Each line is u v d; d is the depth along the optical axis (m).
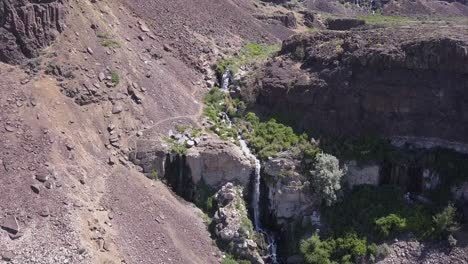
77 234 39.41
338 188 48.06
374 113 51.75
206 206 48.72
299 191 48.66
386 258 44.41
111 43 55.94
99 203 43.19
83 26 55.19
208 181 50.00
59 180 42.62
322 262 44.94
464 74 49.09
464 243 43.50
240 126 55.00
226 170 49.84
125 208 44.16
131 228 42.84
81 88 50.28
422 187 48.66
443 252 43.53
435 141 49.88
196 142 51.41
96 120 49.59
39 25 51.56
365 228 46.50
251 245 45.62
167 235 44.00
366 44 53.84
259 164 50.62
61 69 50.53
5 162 42.09
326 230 47.22
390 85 50.91
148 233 43.25
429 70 50.03
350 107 52.34
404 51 50.59
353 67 52.81
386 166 49.78
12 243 37.59
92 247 39.41
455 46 48.44
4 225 38.19
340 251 45.59
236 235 45.66
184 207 48.00
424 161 48.66
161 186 48.88
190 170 49.72
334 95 52.91
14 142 43.66
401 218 46.09
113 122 50.34
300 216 48.72
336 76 53.31
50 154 44.03
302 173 49.38
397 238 45.41
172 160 49.91
